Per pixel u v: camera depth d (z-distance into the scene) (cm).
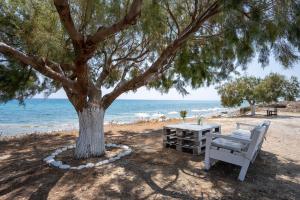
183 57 536
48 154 522
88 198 297
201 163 450
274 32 308
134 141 669
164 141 582
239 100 1942
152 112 3397
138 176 374
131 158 477
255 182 358
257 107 2559
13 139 746
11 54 343
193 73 560
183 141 548
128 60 610
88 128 483
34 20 371
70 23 284
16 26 412
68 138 745
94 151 480
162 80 662
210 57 523
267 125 472
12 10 421
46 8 387
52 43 339
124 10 383
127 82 488
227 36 345
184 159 476
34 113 2708
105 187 330
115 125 1120
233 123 1120
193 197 302
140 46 602
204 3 397
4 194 314
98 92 516
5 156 515
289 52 326
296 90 2253
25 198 301
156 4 386
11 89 533
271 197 307
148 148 574
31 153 541
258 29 306
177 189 326
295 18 285
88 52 342
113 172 390
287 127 962
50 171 399
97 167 415
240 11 296
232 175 387
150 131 870
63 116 2358
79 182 349
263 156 509
